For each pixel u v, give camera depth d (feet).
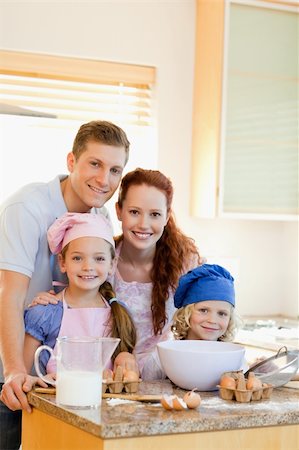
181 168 12.84
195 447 5.54
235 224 13.39
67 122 12.44
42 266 7.68
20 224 7.40
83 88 12.51
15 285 7.30
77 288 7.36
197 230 13.09
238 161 12.21
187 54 12.80
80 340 5.97
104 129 7.53
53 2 11.97
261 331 11.67
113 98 12.68
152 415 5.58
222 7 11.99
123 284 7.87
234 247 13.38
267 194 12.42
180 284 7.30
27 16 11.84
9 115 12.17
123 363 6.85
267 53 12.34
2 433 7.87
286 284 13.69
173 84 12.74
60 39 12.03
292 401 6.21
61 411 5.80
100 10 12.26
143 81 12.66
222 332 7.20
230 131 12.15
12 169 12.32
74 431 5.69
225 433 5.63
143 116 12.80
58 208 7.72
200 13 12.64
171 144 12.78
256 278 13.58
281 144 12.50
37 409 6.31
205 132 12.44
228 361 6.43
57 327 7.23
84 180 7.54
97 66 12.34
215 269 7.32
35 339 7.23
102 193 7.57
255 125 12.30
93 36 12.22
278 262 13.66
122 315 7.41
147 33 12.56
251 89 12.26
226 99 12.09
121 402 6.02
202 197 12.50
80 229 7.25
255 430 5.73
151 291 7.90
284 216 12.54
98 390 5.88
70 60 12.17
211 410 5.80
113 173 7.59
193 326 7.20
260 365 6.72
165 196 7.65
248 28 12.19
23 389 6.44
